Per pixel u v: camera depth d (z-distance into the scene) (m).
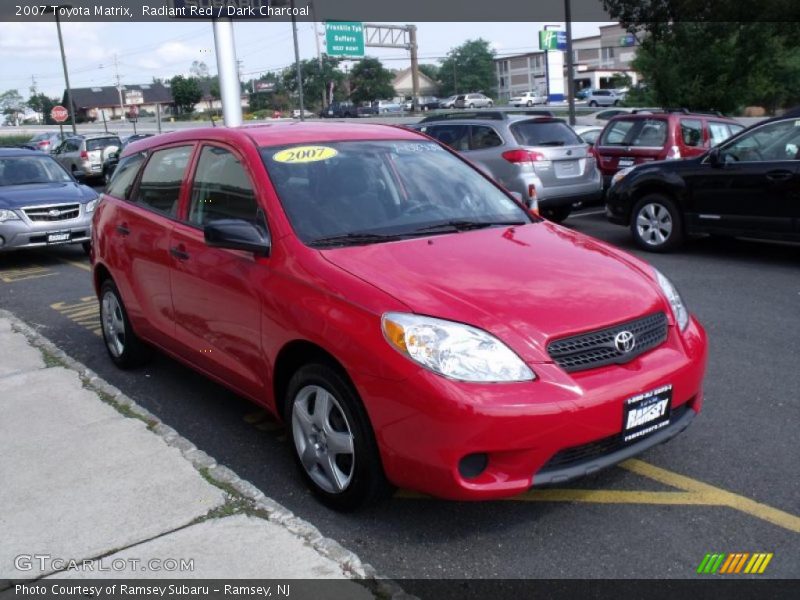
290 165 4.28
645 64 21.17
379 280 3.45
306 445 3.70
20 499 3.60
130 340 5.58
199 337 4.50
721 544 3.29
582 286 3.56
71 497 3.60
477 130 11.66
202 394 5.28
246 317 3.97
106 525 3.35
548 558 3.23
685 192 9.31
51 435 4.32
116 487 3.68
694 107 20.61
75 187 11.77
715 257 9.39
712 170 8.99
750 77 20.17
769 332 6.25
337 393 3.42
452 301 3.31
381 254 3.74
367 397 3.24
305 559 3.06
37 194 11.05
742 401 4.83
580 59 94.50
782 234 8.53
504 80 119.75
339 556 3.08
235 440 4.52
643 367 3.39
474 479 3.12
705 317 6.75
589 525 3.47
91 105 93.06
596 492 3.77
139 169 5.43
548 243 4.11
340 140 4.66
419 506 3.67
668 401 3.46
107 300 5.82
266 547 3.15
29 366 5.67
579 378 3.22
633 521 3.50
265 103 70.31
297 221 3.95
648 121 12.79
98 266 5.81
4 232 10.57
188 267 4.46
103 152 26.70
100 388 5.07
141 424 4.43
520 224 4.48
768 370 5.37
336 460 3.57
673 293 3.90
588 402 3.15
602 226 12.07
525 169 10.99
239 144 4.43
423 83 119.38
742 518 3.49
